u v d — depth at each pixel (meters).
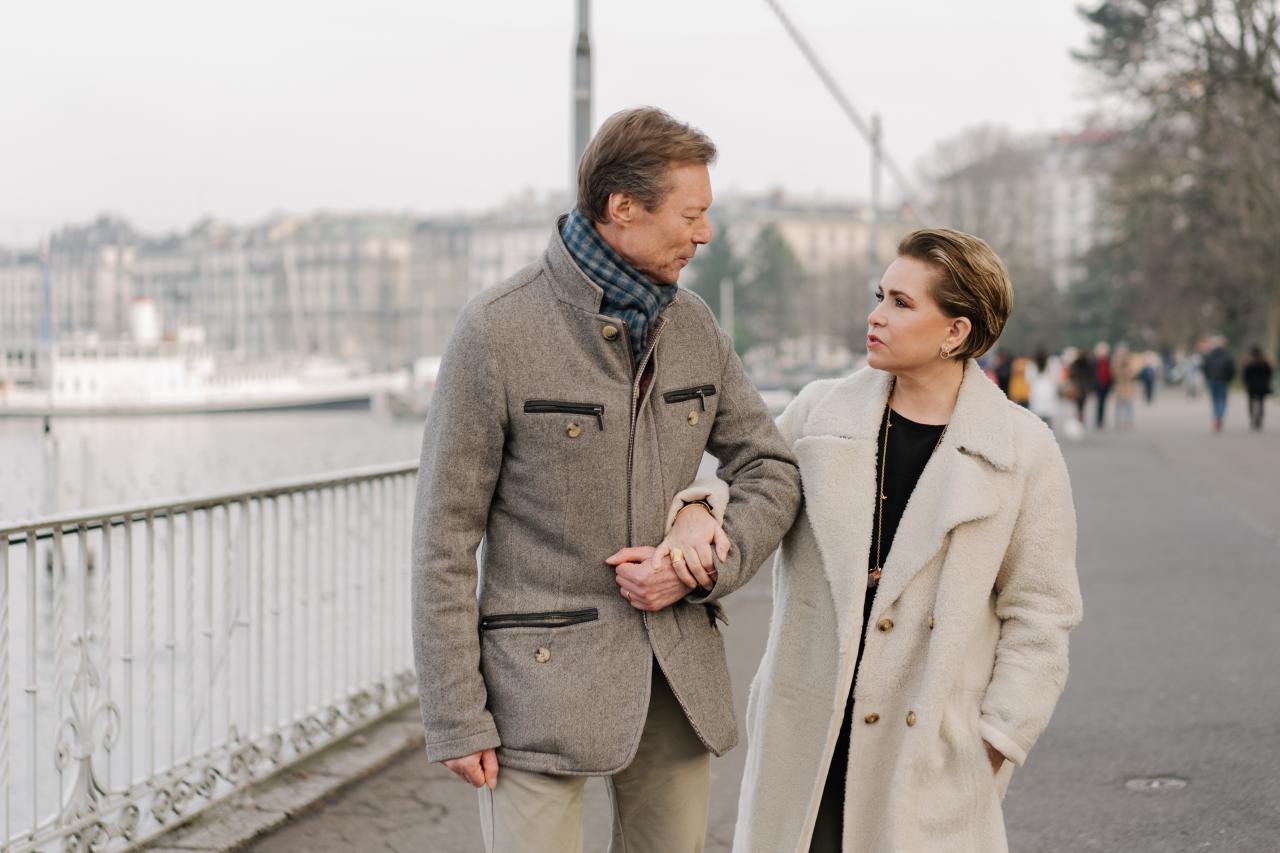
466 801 4.66
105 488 31.36
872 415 2.63
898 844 2.49
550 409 2.43
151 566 4.27
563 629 2.45
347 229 149.88
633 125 2.43
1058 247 125.31
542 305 2.48
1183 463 20.22
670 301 2.55
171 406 71.00
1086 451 23.23
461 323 2.47
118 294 125.50
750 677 6.36
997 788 2.60
